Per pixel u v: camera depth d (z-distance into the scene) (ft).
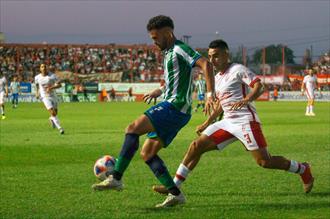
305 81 126.82
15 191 35.53
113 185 30.30
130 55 301.84
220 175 41.16
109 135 75.72
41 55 290.97
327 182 38.34
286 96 257.96
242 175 41.14
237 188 36.29
